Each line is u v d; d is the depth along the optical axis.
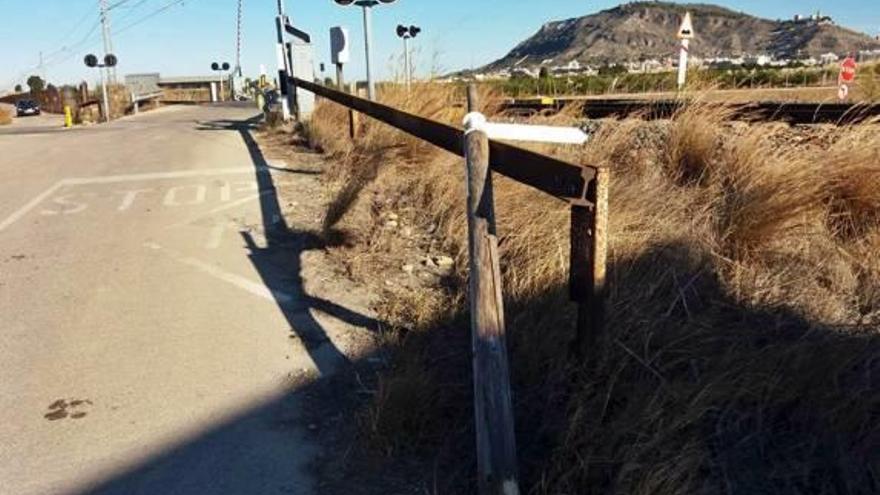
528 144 6.60
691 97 7.51
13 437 3.18
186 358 3.94
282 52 16.64
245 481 2.84
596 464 2.63
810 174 4.89
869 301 3.89
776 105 7.69
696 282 4.00
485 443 2.51
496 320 2.62
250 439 3.13
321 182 8.89
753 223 4.51
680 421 2.71
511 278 4.09
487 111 8.94
